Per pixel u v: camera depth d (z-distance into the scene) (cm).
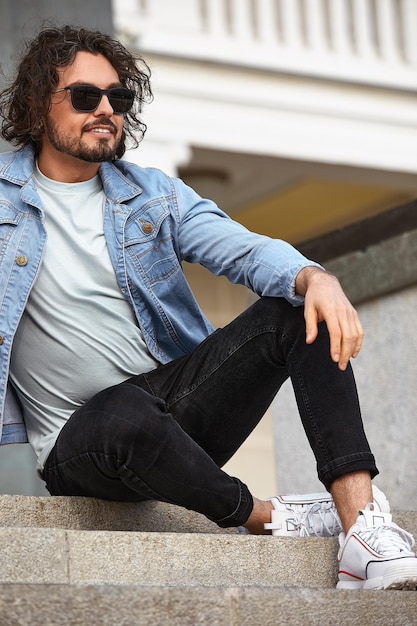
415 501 443
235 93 917
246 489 301
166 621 225
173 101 892
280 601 239
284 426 495
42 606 213
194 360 314
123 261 316
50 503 294
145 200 325
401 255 451
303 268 297
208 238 321
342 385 296
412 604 255
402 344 454
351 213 1162
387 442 456
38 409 318
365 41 961
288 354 301
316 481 479
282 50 928
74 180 323
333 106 953
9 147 479
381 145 968
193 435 317
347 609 246
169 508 319
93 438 287
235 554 284
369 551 281
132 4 867
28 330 312
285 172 1066
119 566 265
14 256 310
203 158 953
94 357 313
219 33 908
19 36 614
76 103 313
